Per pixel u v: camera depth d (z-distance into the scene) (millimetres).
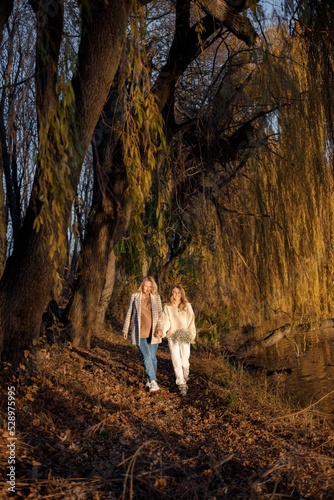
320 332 16234
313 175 12883
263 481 5543
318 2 11242
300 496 5289
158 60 12492
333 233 15227
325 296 15984
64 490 4844
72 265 12734
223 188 13953
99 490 4965
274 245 14398
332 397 9375
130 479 5129
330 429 7555
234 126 12570
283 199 13539
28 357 7660
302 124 12227
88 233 11305
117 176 10695
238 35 9023
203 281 16656
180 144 12609
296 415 7984
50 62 6180
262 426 7430
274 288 15047
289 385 10391
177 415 7781
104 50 7066
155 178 12148
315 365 12188
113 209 10969
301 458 6105
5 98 9031
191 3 11672
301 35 11570
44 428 6277
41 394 7340
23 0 8258
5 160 10531
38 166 6578
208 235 15008
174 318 9148
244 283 15391
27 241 7344
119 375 9852
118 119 10586
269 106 12594
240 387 9203
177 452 6301
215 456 6215
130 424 7000
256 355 13766
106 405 7719
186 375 9227
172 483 5422
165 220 13898
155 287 9062
